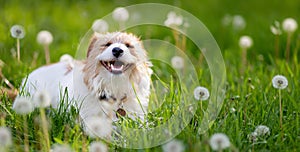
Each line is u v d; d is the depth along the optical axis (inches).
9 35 262.1
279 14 393.1
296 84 217.5
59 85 192.5
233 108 191.0
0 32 285.1
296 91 211.3
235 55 295.7
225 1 438.6
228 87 223.8
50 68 213.9
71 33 323.3
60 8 392.2
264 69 259.1
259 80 230.4
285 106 199.2
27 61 255.9
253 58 278.4
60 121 176.4
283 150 164.6
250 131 176.1
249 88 214.8
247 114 190.7
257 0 439.2
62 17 366.6
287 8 417.4
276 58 269.1
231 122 179.9
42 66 227.8
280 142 168.6
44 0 412.5
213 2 434.6
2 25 295.0
